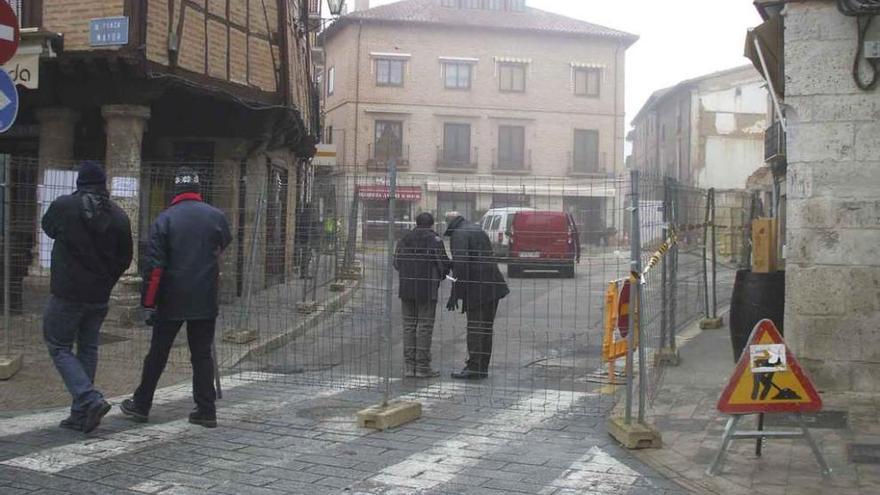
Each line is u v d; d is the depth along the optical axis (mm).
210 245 6508
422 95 42312
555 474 5441
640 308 6285
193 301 6363
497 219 17750
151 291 6297
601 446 6141
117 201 11188
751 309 9000
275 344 10172
